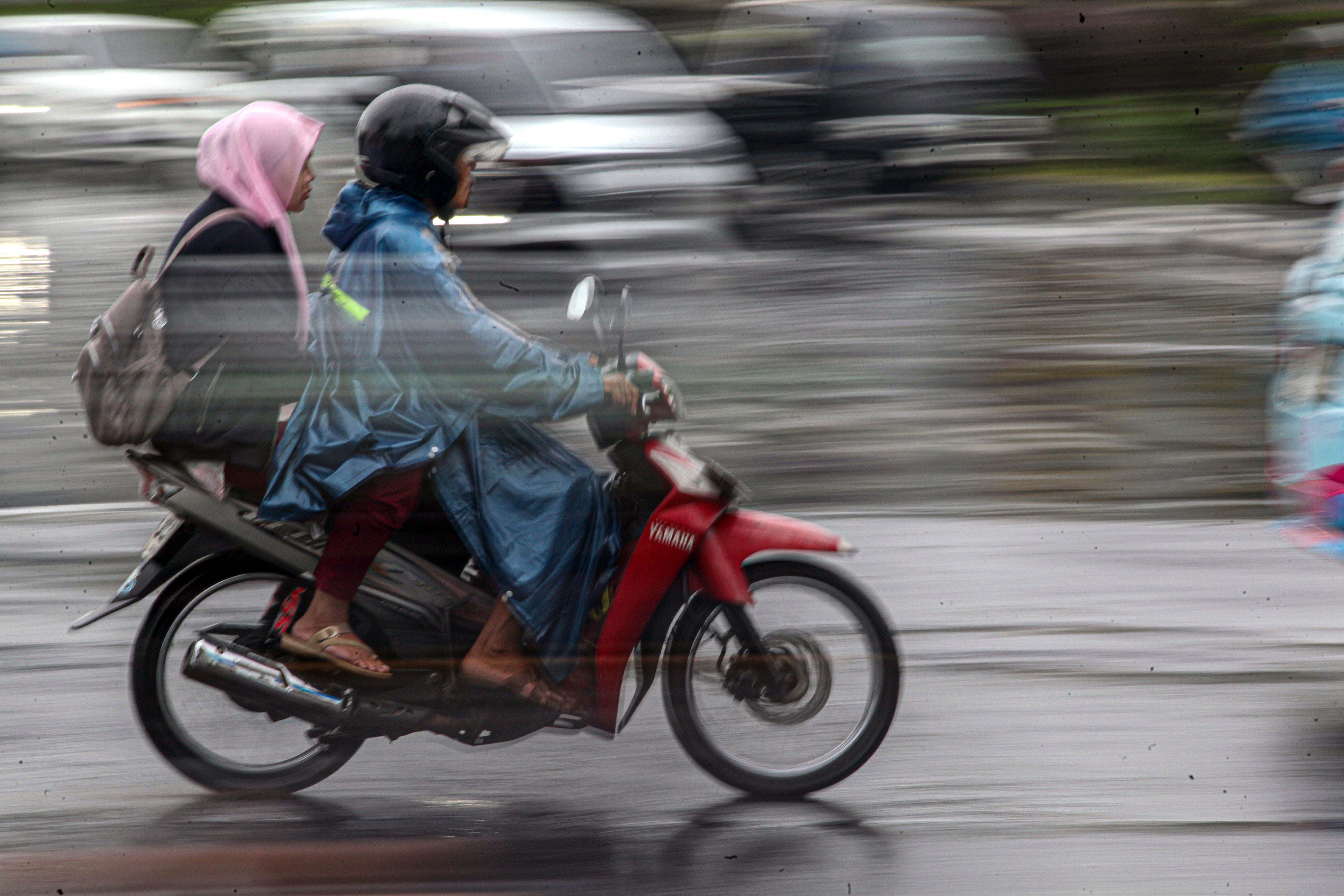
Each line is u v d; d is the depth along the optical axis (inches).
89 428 322.3
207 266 323.6
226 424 325.1
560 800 339.9
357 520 328.8
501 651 336.8
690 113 953.5
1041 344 796.0
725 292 872.9
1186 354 778.8
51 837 319.3
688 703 339.9
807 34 1132.5
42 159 1128.8
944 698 396.8
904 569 498.9
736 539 336.5
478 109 338.0
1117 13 1444.4
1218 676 411.5
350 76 938.7
